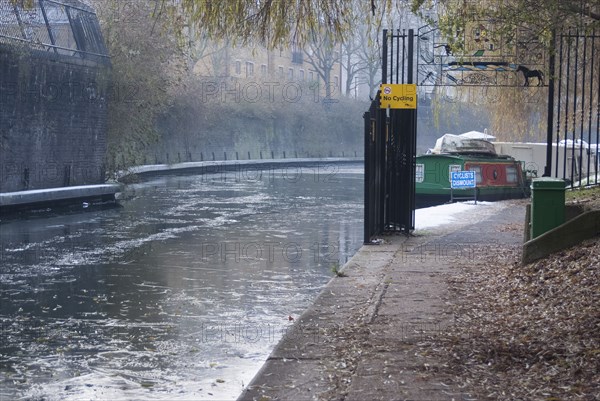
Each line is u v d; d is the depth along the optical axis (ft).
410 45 50.98
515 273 34.06
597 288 27.55
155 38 113.60
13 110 84.02
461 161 91.50
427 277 35.58
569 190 52.42
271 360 22.48
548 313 26.37
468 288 32.81
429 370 20.99
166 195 107.04
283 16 34.83
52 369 26.22
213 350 28.37
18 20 84.58
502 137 108.58
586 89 78.28
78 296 38.40
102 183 102.78
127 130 117.91
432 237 50.19
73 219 75.56
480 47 45.29
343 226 69.67
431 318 27.27
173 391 23.85
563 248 34.58
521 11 36.83
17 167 84.89
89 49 100.53
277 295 38.37
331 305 29.94
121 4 113.80
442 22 37.78
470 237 49.75
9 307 35.94
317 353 23.09
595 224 34.35
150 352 28.14
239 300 37.19
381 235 51.21
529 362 21.42
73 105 95.76
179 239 60.34
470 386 19.60
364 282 34.58
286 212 82.99
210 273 44.62
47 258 50.57
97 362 26.99
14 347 29.01
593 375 19.81
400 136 51.49
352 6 36.37
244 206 90.27
